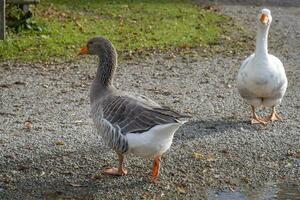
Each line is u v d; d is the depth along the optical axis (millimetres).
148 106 9398
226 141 11836
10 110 13508
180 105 14070
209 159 10984
